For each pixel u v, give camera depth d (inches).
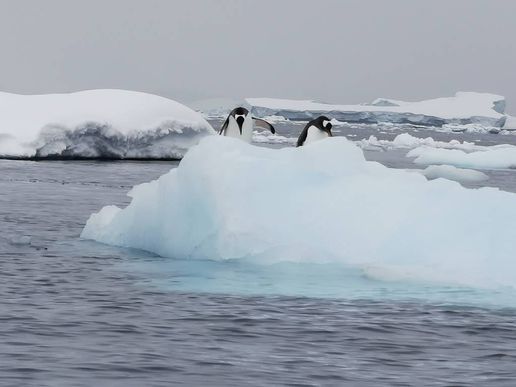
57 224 2082.9
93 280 1381.6
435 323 1112.2
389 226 1552.7
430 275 1398.9
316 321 1108.5
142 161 4854.8
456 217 1535.4
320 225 1581.0
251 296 1270.9
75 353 913.5
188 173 1685.5
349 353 950.4
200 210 1654.8
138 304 1195.9
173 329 1046.4
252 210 1610.5
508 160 5949.8
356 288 1336.1
